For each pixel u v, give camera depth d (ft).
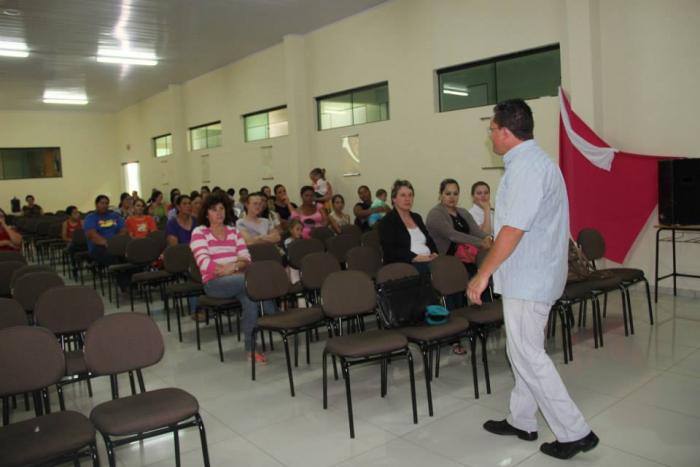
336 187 28.35
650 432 8.58
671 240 16.97
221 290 13.09
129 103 49.57
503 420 8.91
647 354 12.04
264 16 25.39
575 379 10.84
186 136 42.09
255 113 34.24
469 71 21.75
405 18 23.54
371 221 23.09
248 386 11.57
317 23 27.09
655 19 16.84
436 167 23.02
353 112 27.09
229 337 15.49
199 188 41.27
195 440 9.20
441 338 9.96
